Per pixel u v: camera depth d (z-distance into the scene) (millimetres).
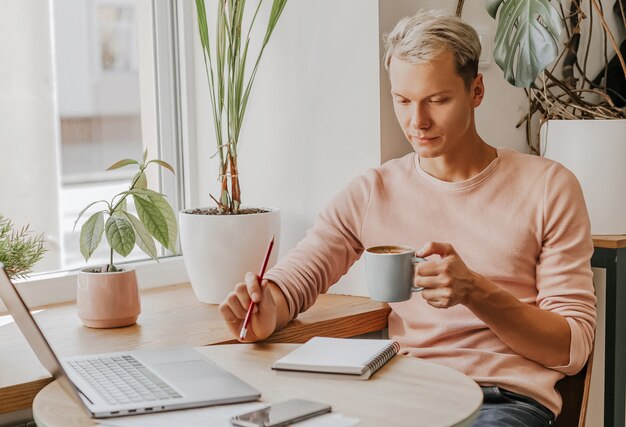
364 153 1994
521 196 1672
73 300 2004
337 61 2020
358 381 1312
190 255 1935
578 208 1646
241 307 1529
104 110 2160
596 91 2217
